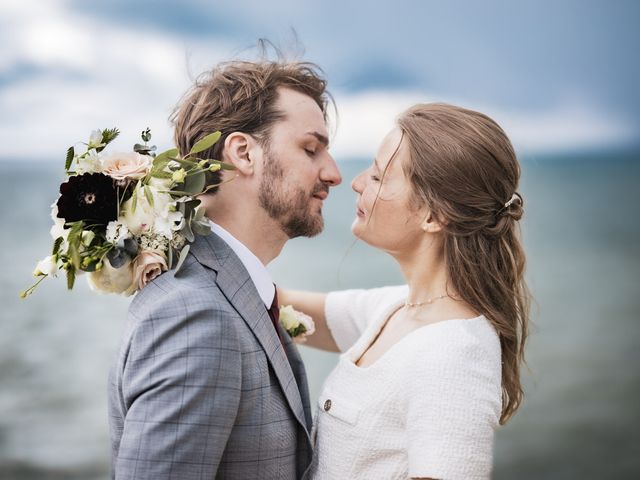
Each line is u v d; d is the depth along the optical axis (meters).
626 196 21.45
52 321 8.77
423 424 1.41
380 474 1.52
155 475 1.34
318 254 13.15
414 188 1.64
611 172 27.14
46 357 7.77
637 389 7.67
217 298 1.50
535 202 20.78
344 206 15.68
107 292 1.52
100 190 1.43
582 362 8.59
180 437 1.36
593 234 17.12
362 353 1.72
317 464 1.64
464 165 1.61
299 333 1.94
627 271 13.63
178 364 1.39
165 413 1.37
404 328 1.66
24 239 13.73
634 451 6.23
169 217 1.46
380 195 1.67
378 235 1.69
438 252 1.67
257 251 1.74
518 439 6.50
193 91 1.83
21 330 8.41
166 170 1.51
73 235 1.41
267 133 1.70
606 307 11.26
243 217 1.71
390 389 1.53
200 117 1.75
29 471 5.50
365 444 1.54
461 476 1.35
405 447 1.50
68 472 5.52
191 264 1.56
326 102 1.89
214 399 1.40
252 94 1.72
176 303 1.44
